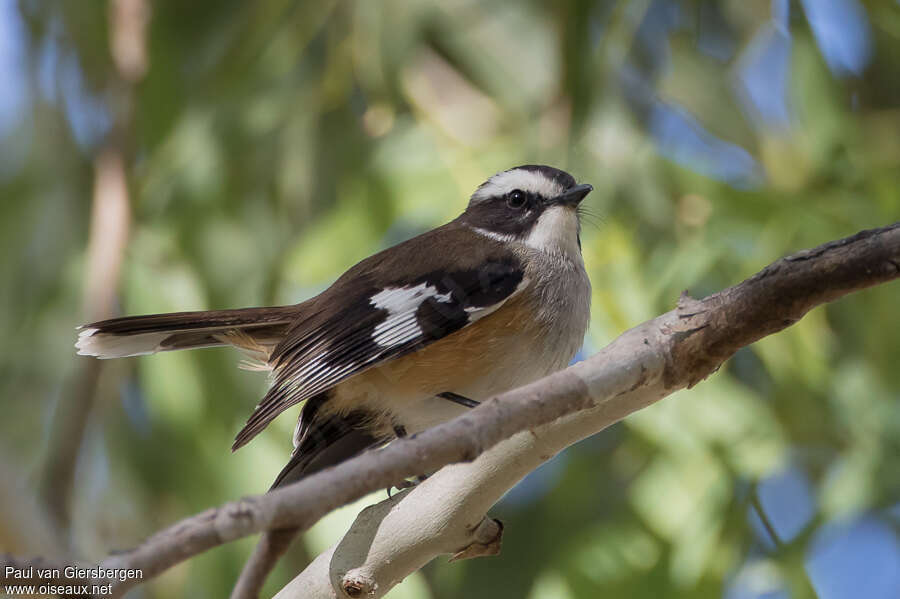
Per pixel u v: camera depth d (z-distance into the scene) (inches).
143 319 329.4
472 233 347.3
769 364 394.6
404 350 310.7
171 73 458.9
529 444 233.5
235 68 444.1
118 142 447.2
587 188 346.0
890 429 405.7
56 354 438.9
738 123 426.6
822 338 404.8
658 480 405.7
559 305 328.5
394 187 410.0
